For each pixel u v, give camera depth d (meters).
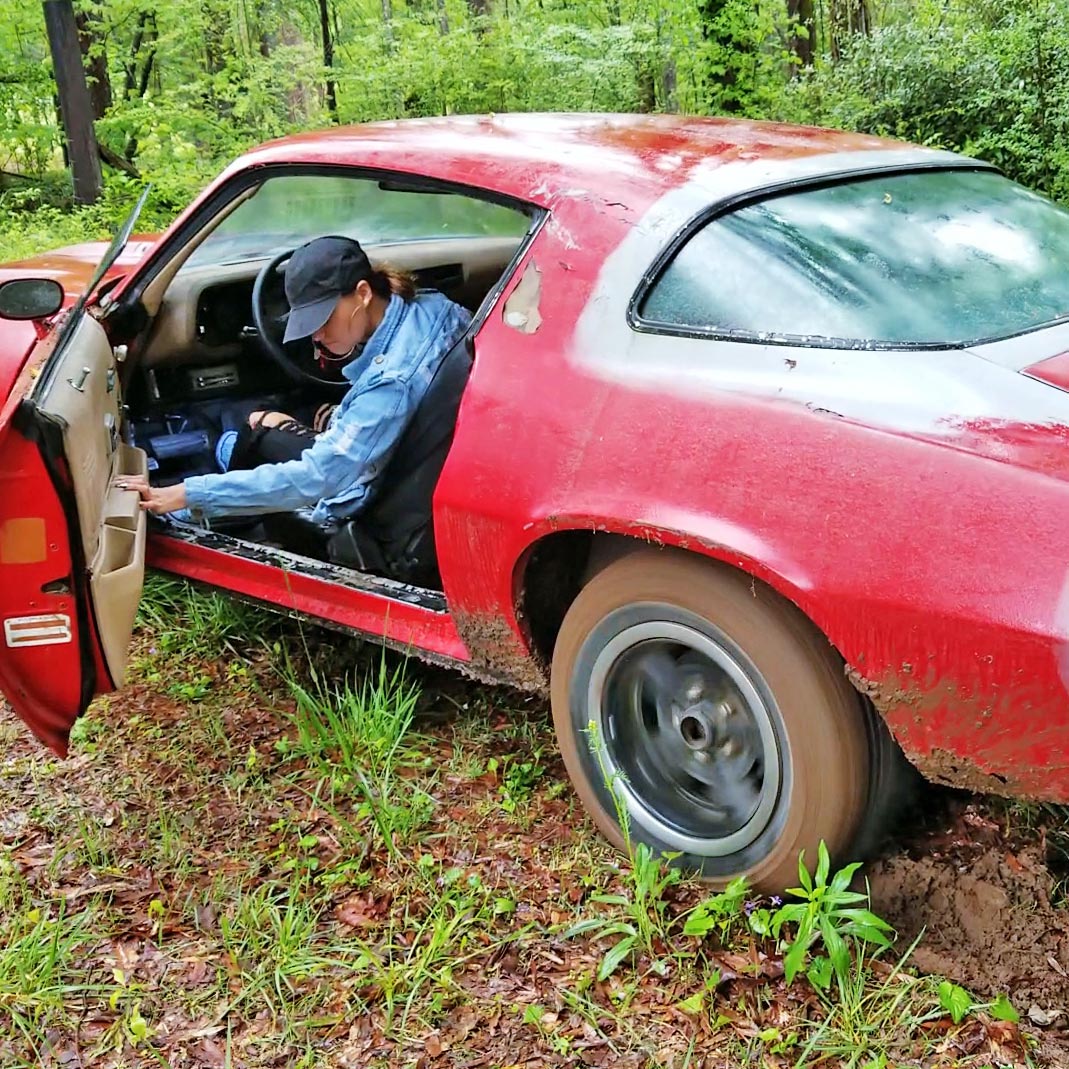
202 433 3.84
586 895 2.45
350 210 3.61
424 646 2.87
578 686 2.54
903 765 2.29
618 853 2.58
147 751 3.09
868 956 2.23
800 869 2.16
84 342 2.98
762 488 2.12
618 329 2.41
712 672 2.35
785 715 2.18
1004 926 2.22
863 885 2.35
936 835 2.41
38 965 2.30
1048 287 2.53
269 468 2.99
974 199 2.80
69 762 3.05
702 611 2.25
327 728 3.09
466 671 2.82
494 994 2.20
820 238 2.46
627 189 2.54
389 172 2.86
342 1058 2.08
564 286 2.50
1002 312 2.37
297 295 2.92
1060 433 1.99
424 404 2.93
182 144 11.04
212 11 14.52
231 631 3.67
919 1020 2.05
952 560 1.93
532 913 2.41
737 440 2.17
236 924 2.41
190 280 3.77
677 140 2.84
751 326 2.30
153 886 2.56
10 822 2.80
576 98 11.56
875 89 9.06
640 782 2.52
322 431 3.59
